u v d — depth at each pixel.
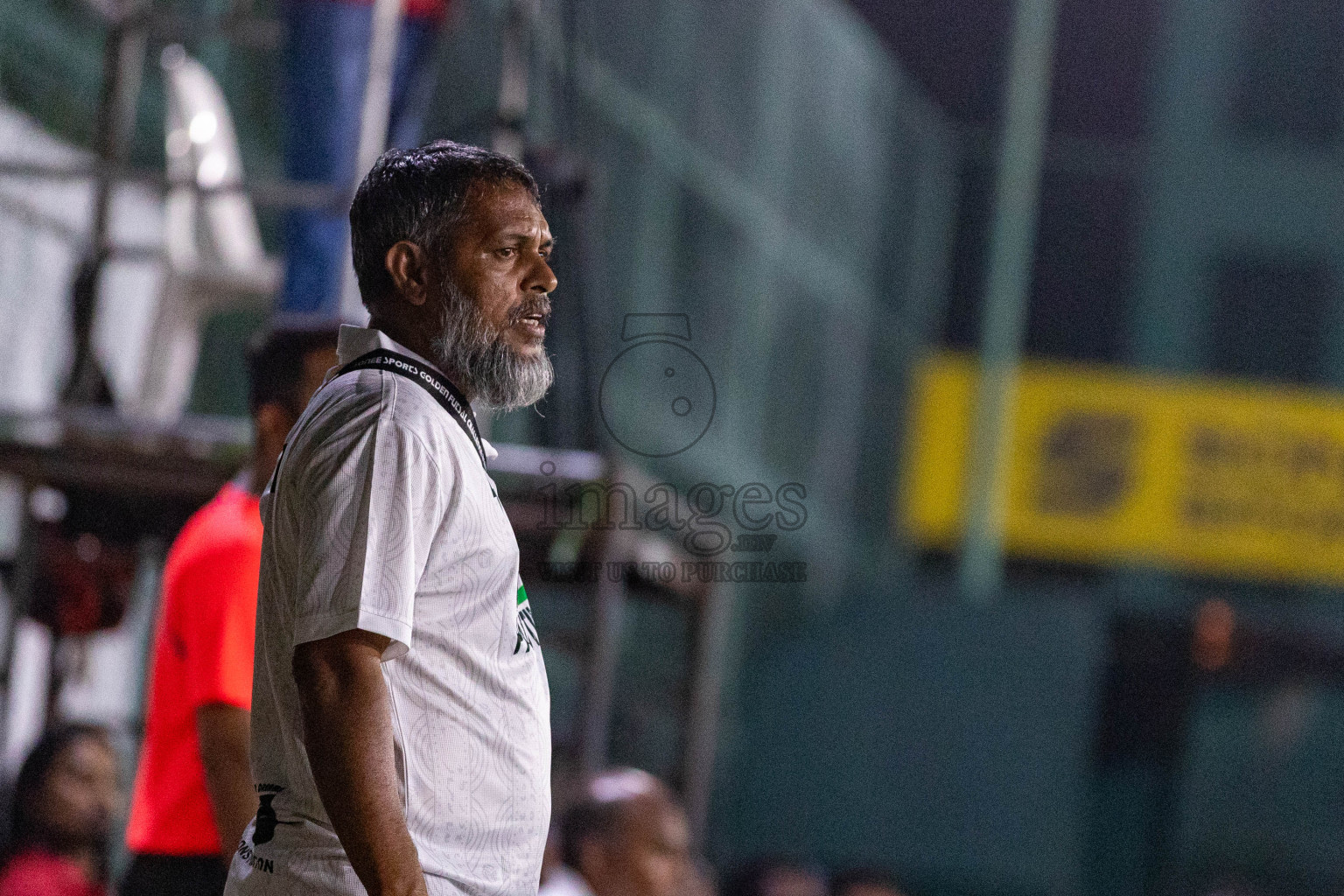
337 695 7.37
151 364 20.06
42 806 16.34
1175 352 69.44
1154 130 70.62
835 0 61.19
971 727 48.00
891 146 64.19
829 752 49.22
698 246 50.19
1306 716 53.19
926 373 65.00
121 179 18.75
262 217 29.52
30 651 23.64
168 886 11.38
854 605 50.41
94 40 27.08
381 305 8.34
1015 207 54.34
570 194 19.69
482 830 7.75
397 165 8.33
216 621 10.89
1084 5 70.62
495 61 36.25
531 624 8.33
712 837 49.25
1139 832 52.25
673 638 47.38
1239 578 61.16
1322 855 52.59
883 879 25.16
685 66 49.59
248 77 31.02
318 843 7.63
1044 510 59.94
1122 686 47.78
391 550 7.56
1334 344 69.38
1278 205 70.12
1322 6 72.81
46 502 19.52
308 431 7.85
